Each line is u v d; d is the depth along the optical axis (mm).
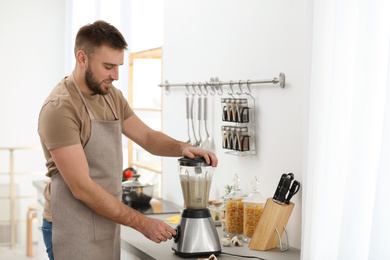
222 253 2162
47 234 2357
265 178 2455
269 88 2408
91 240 2172
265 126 2443
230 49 2689
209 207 2701
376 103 1619
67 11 6148
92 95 2189
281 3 2312
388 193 1562
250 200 2318
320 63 1768
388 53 1574
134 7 4590
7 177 6160
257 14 2471
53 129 2010
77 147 2037
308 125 1901
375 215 1575
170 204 3271
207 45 2896
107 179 2207
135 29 4586
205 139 2965
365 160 1627
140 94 3844
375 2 1600
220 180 2828
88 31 2076
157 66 3727
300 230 2232
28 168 6211
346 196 1654
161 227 2096
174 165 3311
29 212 5496
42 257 3848
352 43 1704
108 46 2061
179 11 3191
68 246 2168
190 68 3090
